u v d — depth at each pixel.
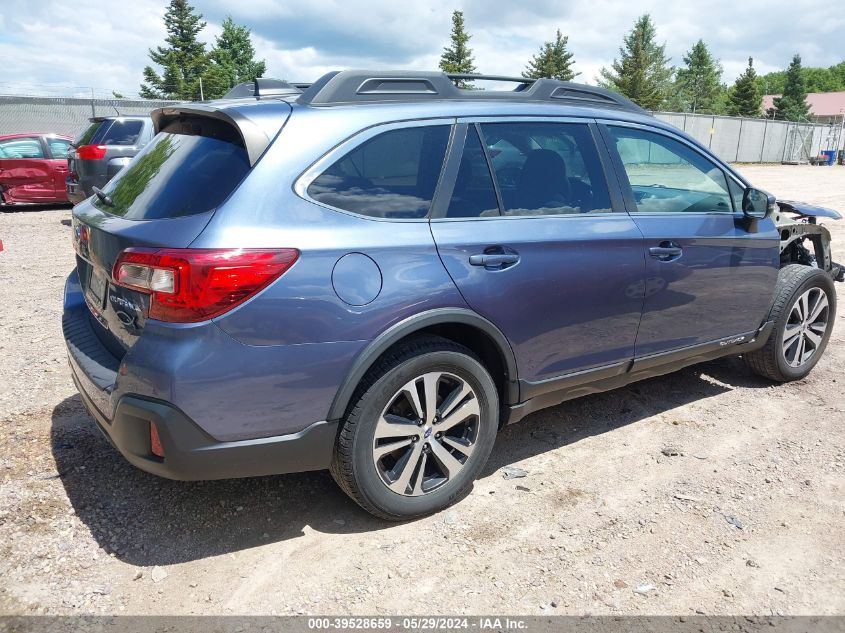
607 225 3.51
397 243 2.81
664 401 4.50
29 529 2.95
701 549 2.92
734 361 5.30
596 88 3.86
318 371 2.65
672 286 3.78
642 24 78.81
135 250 2.56
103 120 11.35
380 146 2.90
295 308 2.57
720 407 4.41
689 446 3.86
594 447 3.84
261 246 2.53
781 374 4.69
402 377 2.86
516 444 3.88
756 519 3.14
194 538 2.95
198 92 59.34
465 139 3.14
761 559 2.86
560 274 3.27
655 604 2.59
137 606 2.54
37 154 13.96
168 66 58.34
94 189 3.45
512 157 3.29
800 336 4.72
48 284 7.38
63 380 4.60
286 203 2.63
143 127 11.34
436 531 3.03
